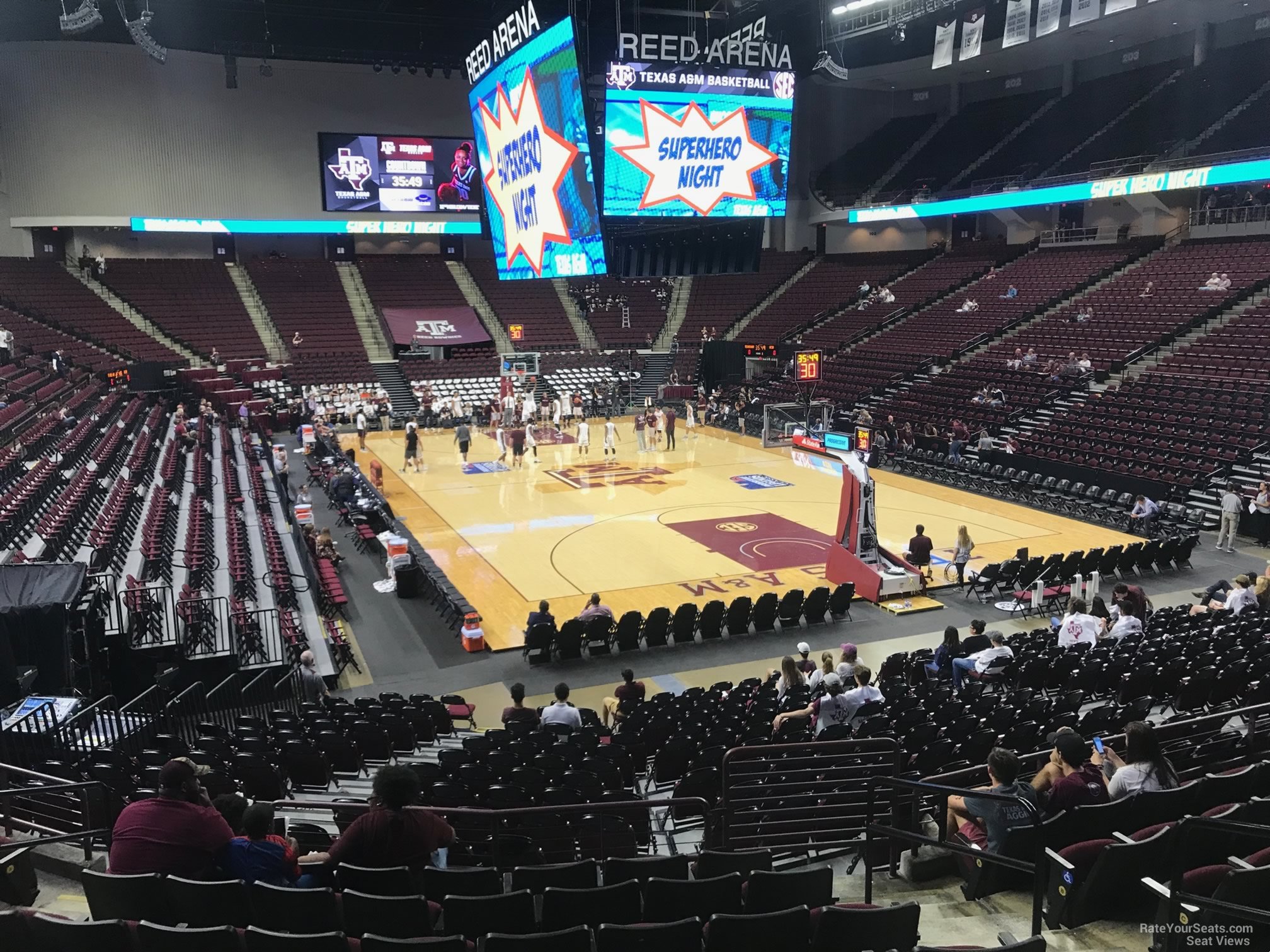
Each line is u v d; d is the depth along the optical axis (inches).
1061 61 1884.8
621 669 583.8
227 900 187.8
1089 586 672.4
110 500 700.7
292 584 650.8
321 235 1940.2
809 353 1274.6
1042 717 384.8
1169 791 226.7
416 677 570.9
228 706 510.3
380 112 1812.3
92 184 1635.1
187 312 1665.8
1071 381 1167.0
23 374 1099.3
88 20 1103.6
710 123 711.7
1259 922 152.4
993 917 211.6
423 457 1267.2
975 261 1743.4
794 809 278.8
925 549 714.2
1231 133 1453.0
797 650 578.6
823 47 1381.6
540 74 717.9
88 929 168.7
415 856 208.4
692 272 773.3
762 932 169.2
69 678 442.6
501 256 864.3
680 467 1182.9
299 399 1531.7
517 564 778.2
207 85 1690.5
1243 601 553.0
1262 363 1019.9
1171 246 1455.5
